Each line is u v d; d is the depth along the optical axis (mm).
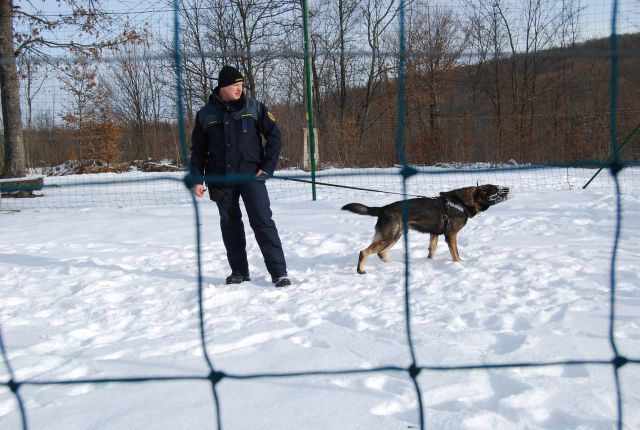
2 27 11875
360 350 3256
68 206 11117
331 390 2744
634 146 14344
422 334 3477
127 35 11734
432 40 12742
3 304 4641
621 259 5277
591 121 14984
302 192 12164
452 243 5699
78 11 11648
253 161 4961
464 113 20578
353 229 7668
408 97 20266
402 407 2588
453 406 2576
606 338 3250
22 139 12664
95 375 3041
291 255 6332
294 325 3816
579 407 2482
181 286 5109
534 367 2879
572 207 8625
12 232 8344
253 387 2809
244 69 16562
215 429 2422
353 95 21000
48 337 3738
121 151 18375
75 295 4840
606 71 17469
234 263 5219
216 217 9094
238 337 3566
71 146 16766
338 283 5012
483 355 3086
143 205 10938
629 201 8781
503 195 5617
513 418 2428
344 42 17984
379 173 4352
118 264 6078
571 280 4602
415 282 4887
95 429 2455
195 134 4926
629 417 2395
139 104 17922
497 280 4805
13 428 2482
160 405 2654
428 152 16516
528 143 15852
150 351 3385
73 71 11438
